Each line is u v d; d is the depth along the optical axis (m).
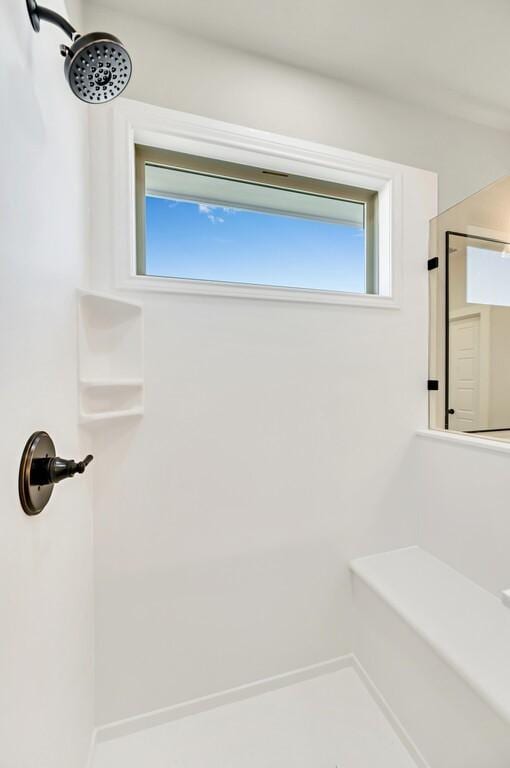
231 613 1.36
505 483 1.26
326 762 1.13
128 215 1.24
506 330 1.80
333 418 1.52
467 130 1.81
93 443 1.20
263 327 1.41
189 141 1.33
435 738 1.07
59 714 0.83
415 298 1.65
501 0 1.24
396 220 1.61
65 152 0.92
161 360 1.28
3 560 0.55
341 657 1.51
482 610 1.21
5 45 0.57
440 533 1.53
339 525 1.52
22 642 0.62
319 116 1.52
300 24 1.31
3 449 0.56
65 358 0.92
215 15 1.28
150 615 1.26
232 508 1.37
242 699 1.36
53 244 0.82
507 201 1.79
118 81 0.72
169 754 1.16
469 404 1.73
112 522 1.22
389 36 1.37
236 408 1.37
